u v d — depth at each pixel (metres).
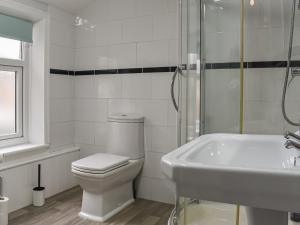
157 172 2.49
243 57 1.87
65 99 2.79
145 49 2.52
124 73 2.62
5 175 2.13
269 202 0.63
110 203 2.18
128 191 2.43
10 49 2.44
